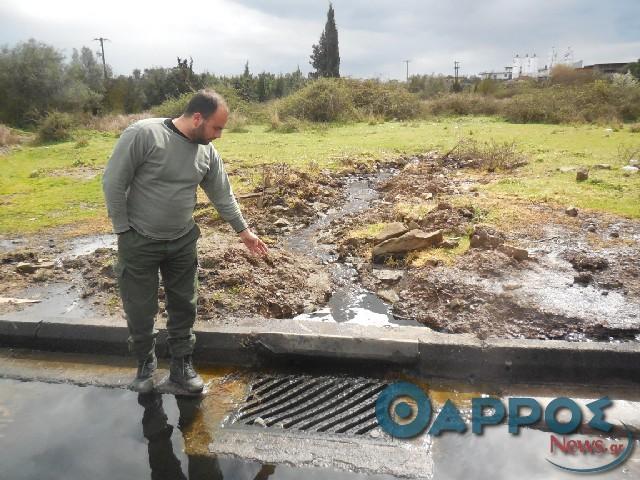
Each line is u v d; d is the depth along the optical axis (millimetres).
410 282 4383
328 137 14430
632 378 3088
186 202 2861
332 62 45500
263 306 3988
